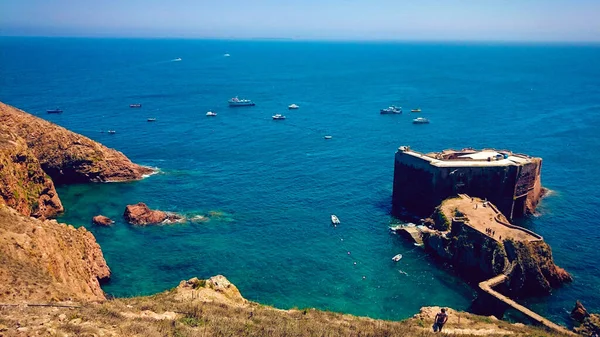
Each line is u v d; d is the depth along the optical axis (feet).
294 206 284.20
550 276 201.16
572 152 402.11
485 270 203.41
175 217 262.26
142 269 207.51
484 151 307.17
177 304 115.65
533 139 445.37
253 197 297.33
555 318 179.63
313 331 108.17
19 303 107.14
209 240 237.04
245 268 210.79
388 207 287.28
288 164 368.68
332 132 483.92
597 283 204.13
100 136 447.01
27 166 252.62
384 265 218.18
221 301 132.26
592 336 161.07
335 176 341.41
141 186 315.78
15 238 143.74
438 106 639.35
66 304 108.68
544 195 307.99
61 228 181.98
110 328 90.07
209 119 544.21
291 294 191.31
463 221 220.84
